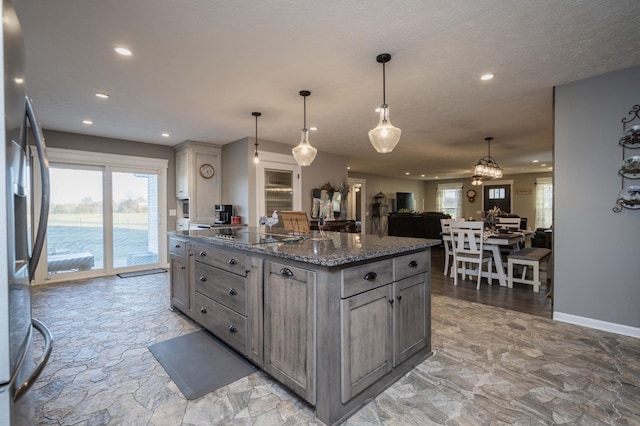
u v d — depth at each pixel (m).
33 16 1.97
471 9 1.93
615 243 2.82
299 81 3.00
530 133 5.08
